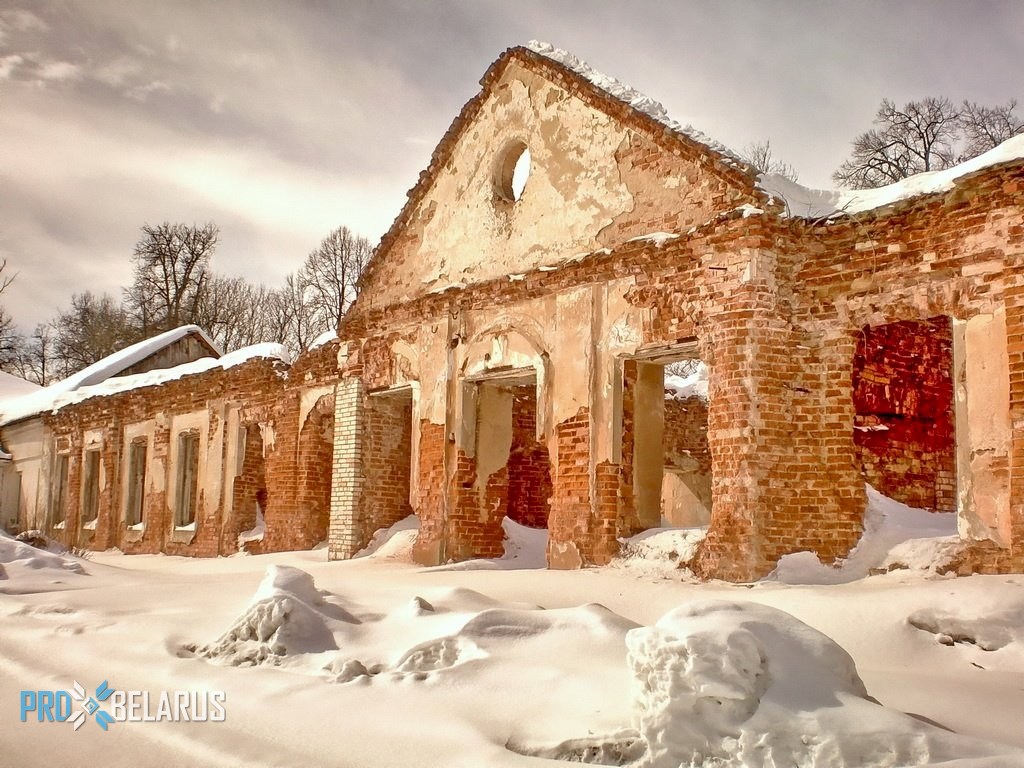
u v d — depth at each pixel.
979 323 8.81
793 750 3.99
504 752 4.34
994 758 3.79
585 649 5.93
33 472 28.52
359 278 15.92
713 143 10.88
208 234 45.25
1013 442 8.31
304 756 4.49
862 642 7.16
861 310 9.82
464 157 14.41
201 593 9.29
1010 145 8.81
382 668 5.96
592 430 11.62
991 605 7.10
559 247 12.55
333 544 15.63
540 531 14.77
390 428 16.02
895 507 10.15
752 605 4.91
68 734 5.06
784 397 10.06
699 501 17.67
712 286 10.45
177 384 21.67
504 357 13.06
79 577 11.29
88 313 49.28
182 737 4.87
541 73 13.14
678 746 4.16
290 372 17.88
